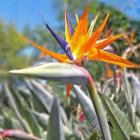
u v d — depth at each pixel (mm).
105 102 812
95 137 763
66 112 1764
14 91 1304
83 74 580
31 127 1257
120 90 1409
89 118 936
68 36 697
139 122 1198
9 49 12523
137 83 1250
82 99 932
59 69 560
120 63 615
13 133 904
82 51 625
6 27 12727
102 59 627
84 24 644
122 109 1399
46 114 1457
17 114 1269
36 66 549
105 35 824
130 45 1325
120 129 819
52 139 879
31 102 1838
